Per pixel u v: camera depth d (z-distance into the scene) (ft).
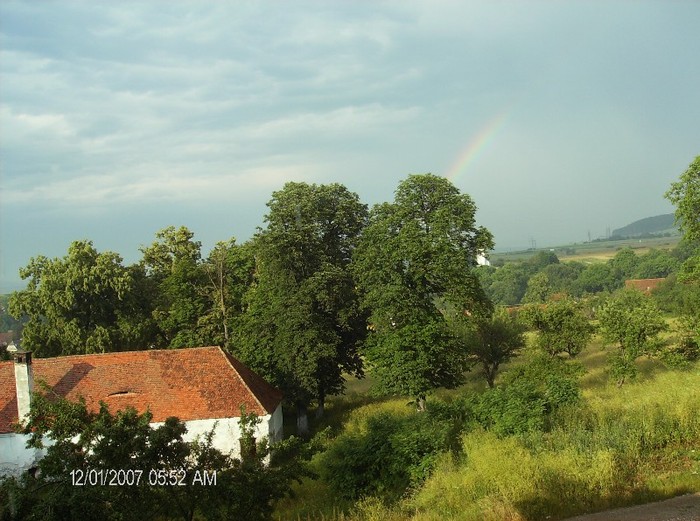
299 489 63.05
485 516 38.47
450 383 99.35
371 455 56.24
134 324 140.05
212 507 39.09
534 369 91.04
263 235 111.14
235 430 82.89
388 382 95.30
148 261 165.27
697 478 40.22
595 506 37.70
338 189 120.57
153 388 86.17
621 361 93.76
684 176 96.68
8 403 82.79
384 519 43.73
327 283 107.45
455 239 100.22
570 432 50.47
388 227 100.12
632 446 45.80
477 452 49.32
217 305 136.98
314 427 107.86
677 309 171.73
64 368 88.53
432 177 102.12
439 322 96.22
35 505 33.88
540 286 409.69
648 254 466.70
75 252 140.26
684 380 77.46
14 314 135.23
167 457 38.37
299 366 104.99
